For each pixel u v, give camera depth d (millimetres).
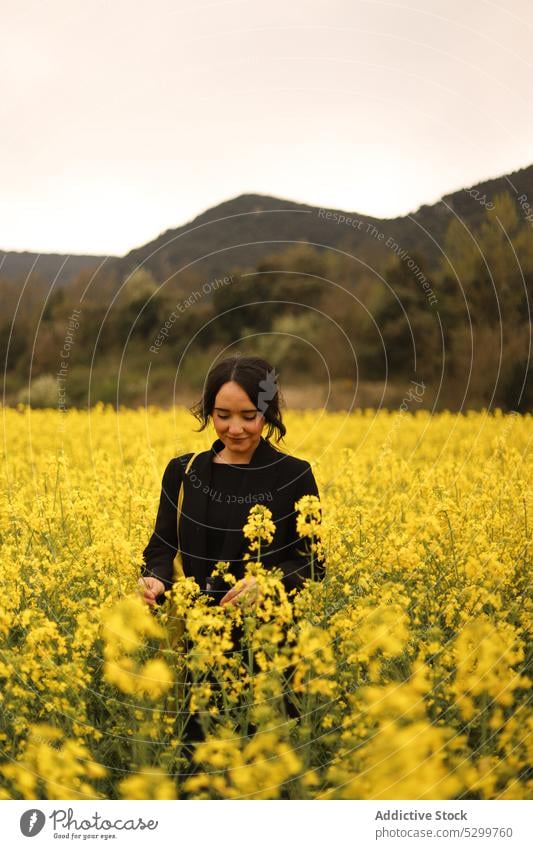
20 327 17375
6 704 2752
